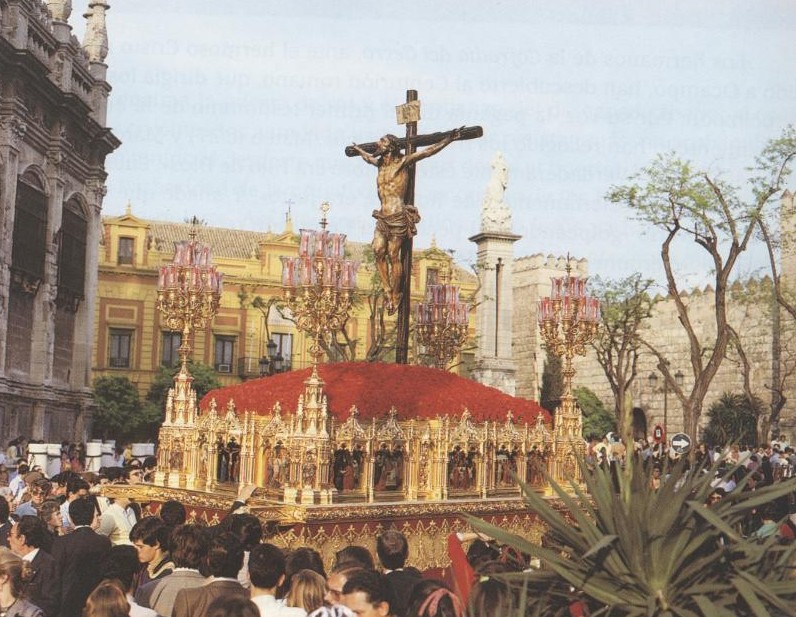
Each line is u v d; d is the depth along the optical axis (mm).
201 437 14367
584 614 5621
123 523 12656
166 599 7824
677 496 5430
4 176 34781
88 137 43625
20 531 8625
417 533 12938
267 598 6973
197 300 15289
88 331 44781
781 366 49875
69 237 42125
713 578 5477
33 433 38219
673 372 58188
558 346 16859
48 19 40344
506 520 13961
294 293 13078
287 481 12602
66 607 8703
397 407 13422
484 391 15016
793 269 46969
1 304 34250
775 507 17953
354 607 5578
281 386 13977
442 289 18234
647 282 42562
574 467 15469
